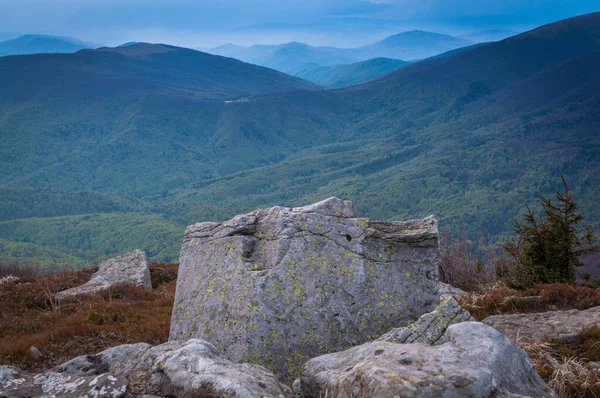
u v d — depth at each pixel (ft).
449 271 59.57
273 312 25.48
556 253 52.60
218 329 26.04
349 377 15.56
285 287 26.32
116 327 44.34
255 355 24.29
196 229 33.27
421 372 14.25
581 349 28.35
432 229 29.17
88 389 18.08
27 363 34.96
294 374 24.16
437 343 21.31
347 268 27.45
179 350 19.72
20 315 54.39
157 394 17.97
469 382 13.73
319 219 29.35
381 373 14.20
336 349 25.17
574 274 53.72
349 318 26.07
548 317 34.47
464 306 41.52
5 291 65.92
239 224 30.78
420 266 28.14
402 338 21.50
